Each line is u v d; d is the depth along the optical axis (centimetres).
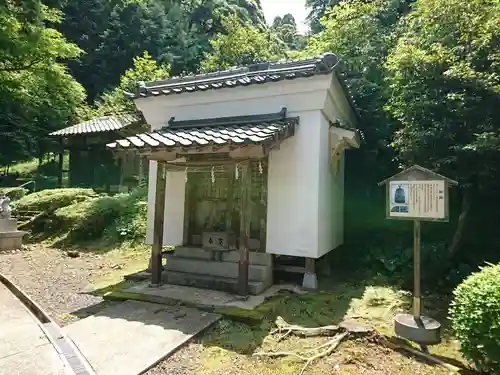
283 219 648
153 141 569
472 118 663
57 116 1884
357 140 771
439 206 450
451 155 676
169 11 3578
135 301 551
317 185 625
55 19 1538
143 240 1026
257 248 679
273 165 664
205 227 733
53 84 1518
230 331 451
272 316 504
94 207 1164
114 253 964
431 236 833
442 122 688
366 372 357
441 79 687
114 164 1850
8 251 995
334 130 713
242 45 1983
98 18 3122
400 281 702
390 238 899
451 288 657
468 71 612
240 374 347
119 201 1211
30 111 1947
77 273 776
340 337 430
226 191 717
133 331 429
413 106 710
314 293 617
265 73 689
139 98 763
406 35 850
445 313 549
